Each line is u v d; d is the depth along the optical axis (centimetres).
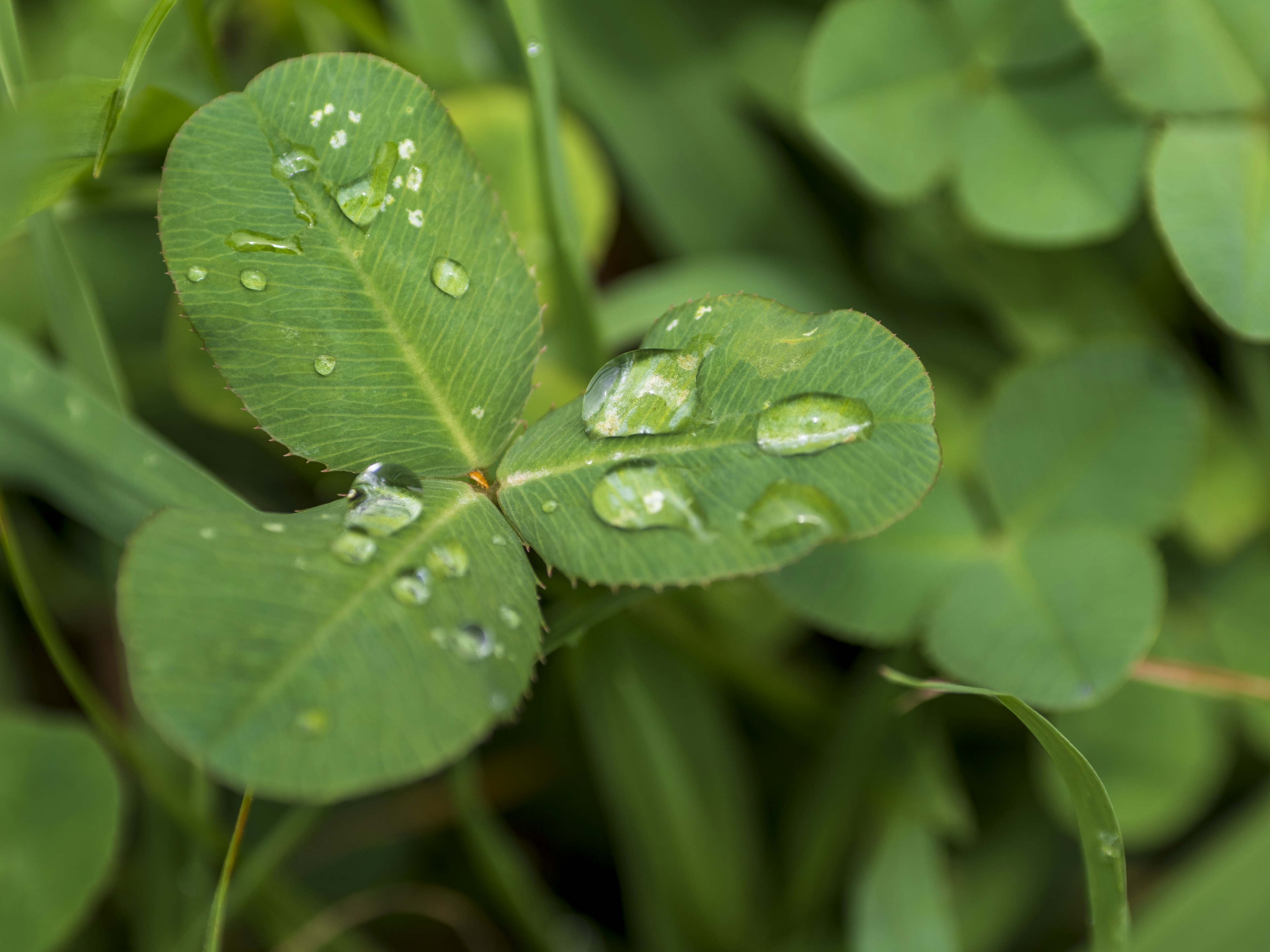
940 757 23
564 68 24
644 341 19
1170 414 22
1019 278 23
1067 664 21
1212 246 22
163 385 24
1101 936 20
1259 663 23
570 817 24
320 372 19
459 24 23
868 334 19
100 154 20
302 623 18
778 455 19
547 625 21
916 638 22
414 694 18
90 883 22
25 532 24
